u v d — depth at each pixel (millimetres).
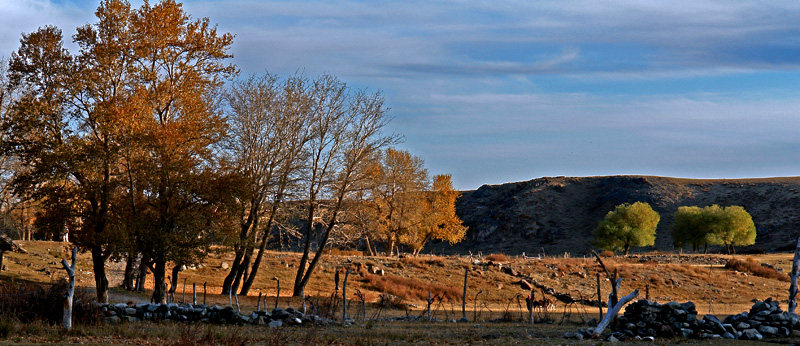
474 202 190375
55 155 27031
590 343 16906
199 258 28547
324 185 40344
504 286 49312
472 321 26766
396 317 28391
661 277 56812
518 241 155750
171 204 28562
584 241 144875
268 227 39750
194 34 33031
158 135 28547
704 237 112875
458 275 51969
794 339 17547
